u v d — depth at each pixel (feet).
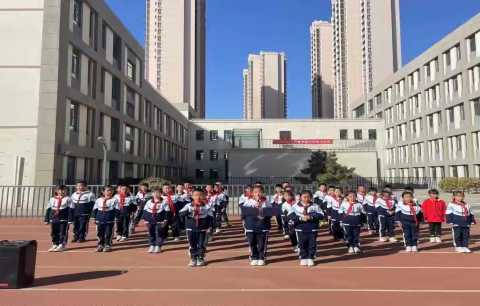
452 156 125.80
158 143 135.33
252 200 27.30
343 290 20.15
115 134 94.12
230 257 29.07
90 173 79.15
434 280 22.13
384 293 19.58
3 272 20.31
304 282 21.75
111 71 89.56
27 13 66.23
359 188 43.14
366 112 201.16
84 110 76.69
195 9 287.28
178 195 36.78
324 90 374.02
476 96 110.93
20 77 65.00
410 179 152.35
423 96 144.05
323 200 41.11
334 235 36.42
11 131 64.08
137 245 34.42
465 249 30.63
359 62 299.79
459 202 31.30
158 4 284.20
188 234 26.40
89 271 24.48
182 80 272.31
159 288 20.57
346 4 307.58
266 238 26.63
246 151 122.11
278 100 430.61
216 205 40.88
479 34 110.01
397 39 294.66
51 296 19.10
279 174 121.08
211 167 180.04
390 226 36.19
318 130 173.17
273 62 435.53
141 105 113.39
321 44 382.22
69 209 32.19
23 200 55.31
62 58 66.54
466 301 18.28
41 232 42.06
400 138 164.76
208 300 18.54
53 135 63.36
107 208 31.68
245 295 19.33
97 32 81.71
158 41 281.13
